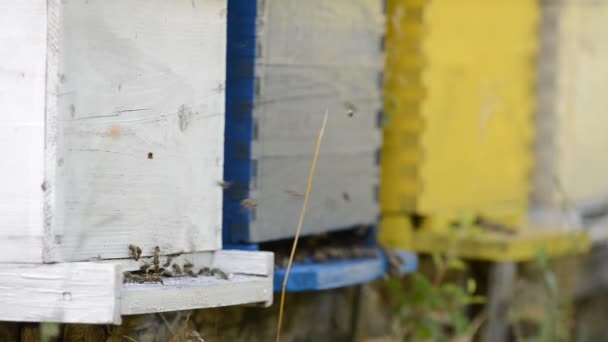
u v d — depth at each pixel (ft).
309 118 20.35
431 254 26.61
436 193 24.76
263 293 17.24
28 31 15.05
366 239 22.81
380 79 22.22
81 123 15.40
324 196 20.90
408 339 25.94
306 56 20.12
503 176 27.35
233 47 19.17
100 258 15.85
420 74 24.00
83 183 15.49
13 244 15.14
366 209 22.17
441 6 24.38
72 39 15.17
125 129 16.12
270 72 19.34
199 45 17.28
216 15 17.51
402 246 24.53
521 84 27.84
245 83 19.07
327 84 20.72
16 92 15.15
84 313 14.56
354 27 21.33
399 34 24.12
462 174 25.62
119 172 16.07
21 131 15.15
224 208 19.29
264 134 19.30
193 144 17.34
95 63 15.57
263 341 21.68
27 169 15.11
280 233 19.77
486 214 26.76
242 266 17.66
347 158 21.45
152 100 16.55
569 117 31.60
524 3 27.61
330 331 23.84
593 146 32.78
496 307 25.67
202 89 17.40
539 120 31.22
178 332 18.17
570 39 31.55
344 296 24.18
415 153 24.18
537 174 31.14
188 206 17.34
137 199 16.42
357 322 24.41
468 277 27.07
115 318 14.40
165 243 16.98
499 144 27.07
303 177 20.30
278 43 19.44
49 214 15.02
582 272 33.09
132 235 16.37
